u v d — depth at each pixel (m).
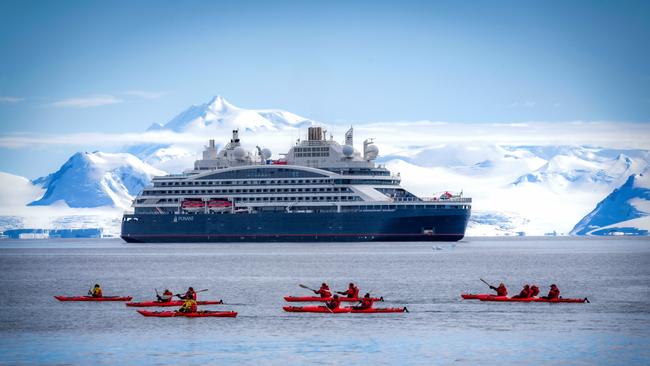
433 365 183.88
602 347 198.75
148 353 194.00
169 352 194.75
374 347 199.00
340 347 198.88
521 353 193.50
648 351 195.12
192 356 191.25
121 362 186.88
